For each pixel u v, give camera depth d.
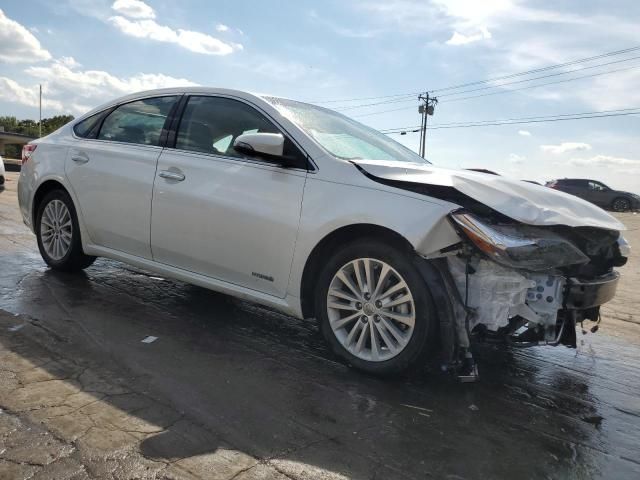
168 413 2.76
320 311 3.57
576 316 3.41
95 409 2.74
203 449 2.46
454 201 3.21
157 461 2.33
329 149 3.69
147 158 4.40
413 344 3.19
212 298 4.93
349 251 3.41
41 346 3.47
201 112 4.30
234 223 3.80
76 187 4.91
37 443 2.39
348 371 3.51
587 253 3.52
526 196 3.40
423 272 3.15
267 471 2.33
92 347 3.55
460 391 3.36
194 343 3.80
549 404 3.30
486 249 2.93
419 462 2.52
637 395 3.55
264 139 3.52
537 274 3.20
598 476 2.53
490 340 3.32
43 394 2.84
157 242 4.30
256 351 3.76
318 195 3.48
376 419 2.90
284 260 3.61
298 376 3.38
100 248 4.82
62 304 4.36
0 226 8.01
